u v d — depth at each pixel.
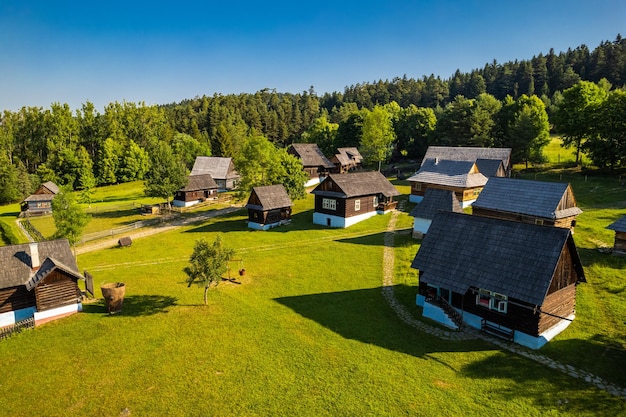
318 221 62.16
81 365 24.94
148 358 25.52
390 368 24.20
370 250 47.59
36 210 83.62
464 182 64.19
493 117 105.12
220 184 101.81
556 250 26.94
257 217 60.50
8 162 110.75
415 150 119.94
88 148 136.75
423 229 50.25
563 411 20.41
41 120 128.00
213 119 172.88
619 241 39.50
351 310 32.44
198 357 25.52
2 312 31.22
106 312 32.81
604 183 67.81
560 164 85.75
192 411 20.67
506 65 192.25
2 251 32.91
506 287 27.17
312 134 139.50
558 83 154.50
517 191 50.69
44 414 20.67
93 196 101.38
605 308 30.77
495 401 21.23
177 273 42.28
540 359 24.94
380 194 64.19
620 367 23.80
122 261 47.25
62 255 34.47
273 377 23.33
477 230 31.44
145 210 75.50
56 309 31.95
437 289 31.94
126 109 142.62
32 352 26.67
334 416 20.20
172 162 78.06
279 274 40.88
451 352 26.03
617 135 70.62
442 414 20.31
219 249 33.50
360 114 125.12
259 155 73.19
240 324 29.97
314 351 26.09
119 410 20.83
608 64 148.12
